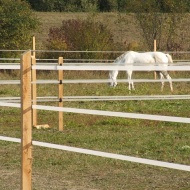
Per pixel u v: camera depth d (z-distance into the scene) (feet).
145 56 97.09
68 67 34.01
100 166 38.73
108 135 49.88
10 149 44.29
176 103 70.49
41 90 84.12
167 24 126.31
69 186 33.96
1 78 98.48
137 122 56.44
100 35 112.57
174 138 48.14
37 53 112.06
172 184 34.19
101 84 94.99
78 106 67.77
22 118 28.81
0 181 35.27
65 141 47.24
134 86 95.09
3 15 112.27
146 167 38.19
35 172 37.29
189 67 28.07
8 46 112.47
